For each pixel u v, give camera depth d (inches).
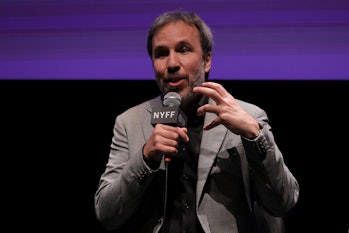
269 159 72.8
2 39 139.1
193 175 79.6
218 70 131.3
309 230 131.6
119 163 83.4
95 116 142.0
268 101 133.0
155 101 88.3
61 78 137.0
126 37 135.9
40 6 139.2
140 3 135.8
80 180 144.1
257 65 130.4
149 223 78.4
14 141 144.3
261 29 130.9
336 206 130.6
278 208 76.5
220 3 132.6
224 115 72.1
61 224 144.3
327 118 131.2
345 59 127.4
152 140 72.2
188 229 76.7
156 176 79.6
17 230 144.9
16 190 145.2
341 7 128.3
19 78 138.2
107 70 136.0
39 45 138.2
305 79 128.7
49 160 144.3
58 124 143.1
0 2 139.9
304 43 129.1
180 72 81.7
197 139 82.8
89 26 137.3
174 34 82.4
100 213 79.4
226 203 77.4
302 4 130.0
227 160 79.2
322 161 131.6
